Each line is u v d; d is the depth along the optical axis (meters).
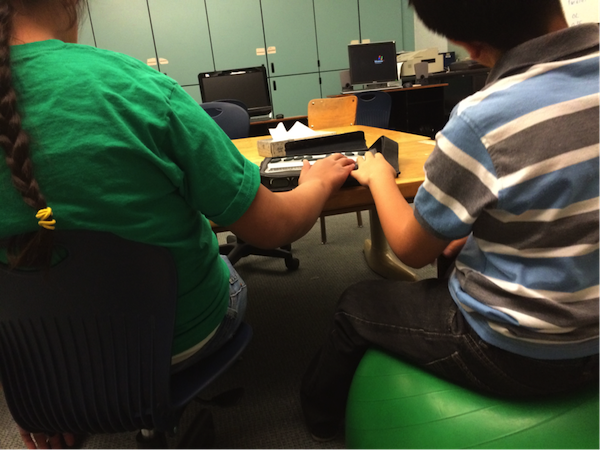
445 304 0.75
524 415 0.64
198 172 0.55
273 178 0.85
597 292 0.54
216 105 2.38
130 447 1.14
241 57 4.74
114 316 0.58
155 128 0.50
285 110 5.02
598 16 2.29
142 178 0.51
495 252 0.59
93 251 0.51
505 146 0.50
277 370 1.40
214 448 1.10
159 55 4.55
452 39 0.60
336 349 0.89
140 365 0.61
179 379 0.72
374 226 1.97
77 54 0.50
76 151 0.46
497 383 0.65
